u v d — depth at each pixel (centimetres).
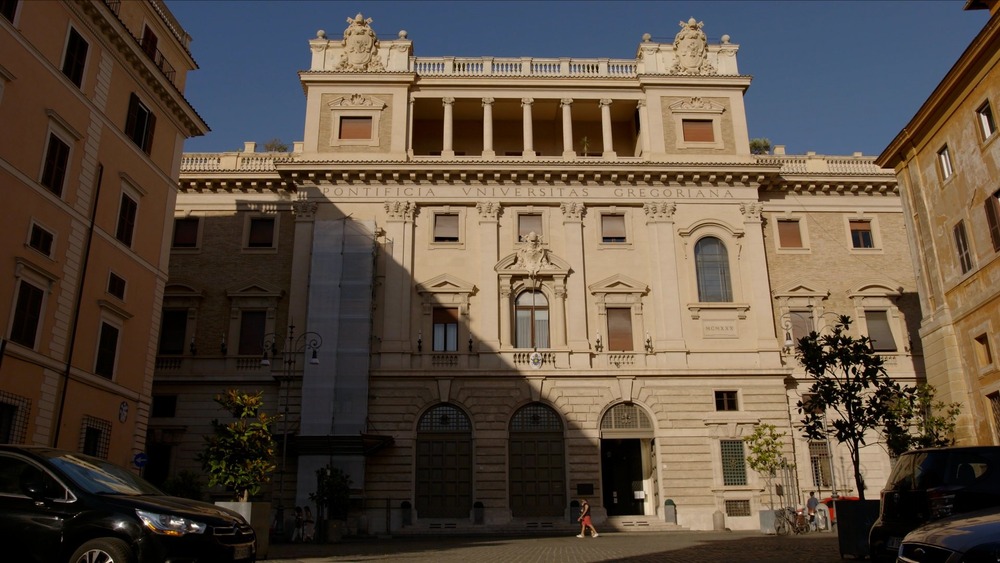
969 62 2522
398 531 3378
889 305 3928
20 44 2169
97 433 2500
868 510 1625
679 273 3841
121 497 1061
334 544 2697
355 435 3484
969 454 1178
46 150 2273
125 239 2688
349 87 4050
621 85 4109
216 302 3866
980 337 2594
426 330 3716
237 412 2103
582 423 3594
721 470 3531
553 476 3559
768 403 3638
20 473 1069
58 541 1012
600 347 3712
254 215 4009
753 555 1842
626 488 3747
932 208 2873
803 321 3906
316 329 3634
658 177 3941
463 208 3922
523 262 3816
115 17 2522
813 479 3609
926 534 846
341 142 3956
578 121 4394
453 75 4066
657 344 3719
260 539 1789
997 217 2469
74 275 2384
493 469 3516
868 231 4103
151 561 1009
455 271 3825
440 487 3528
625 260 3866
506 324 3728
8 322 2105
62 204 2334
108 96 2586
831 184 4069
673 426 3597
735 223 3934
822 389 1866
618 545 2384
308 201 3881
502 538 3027
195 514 1074
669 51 4200
